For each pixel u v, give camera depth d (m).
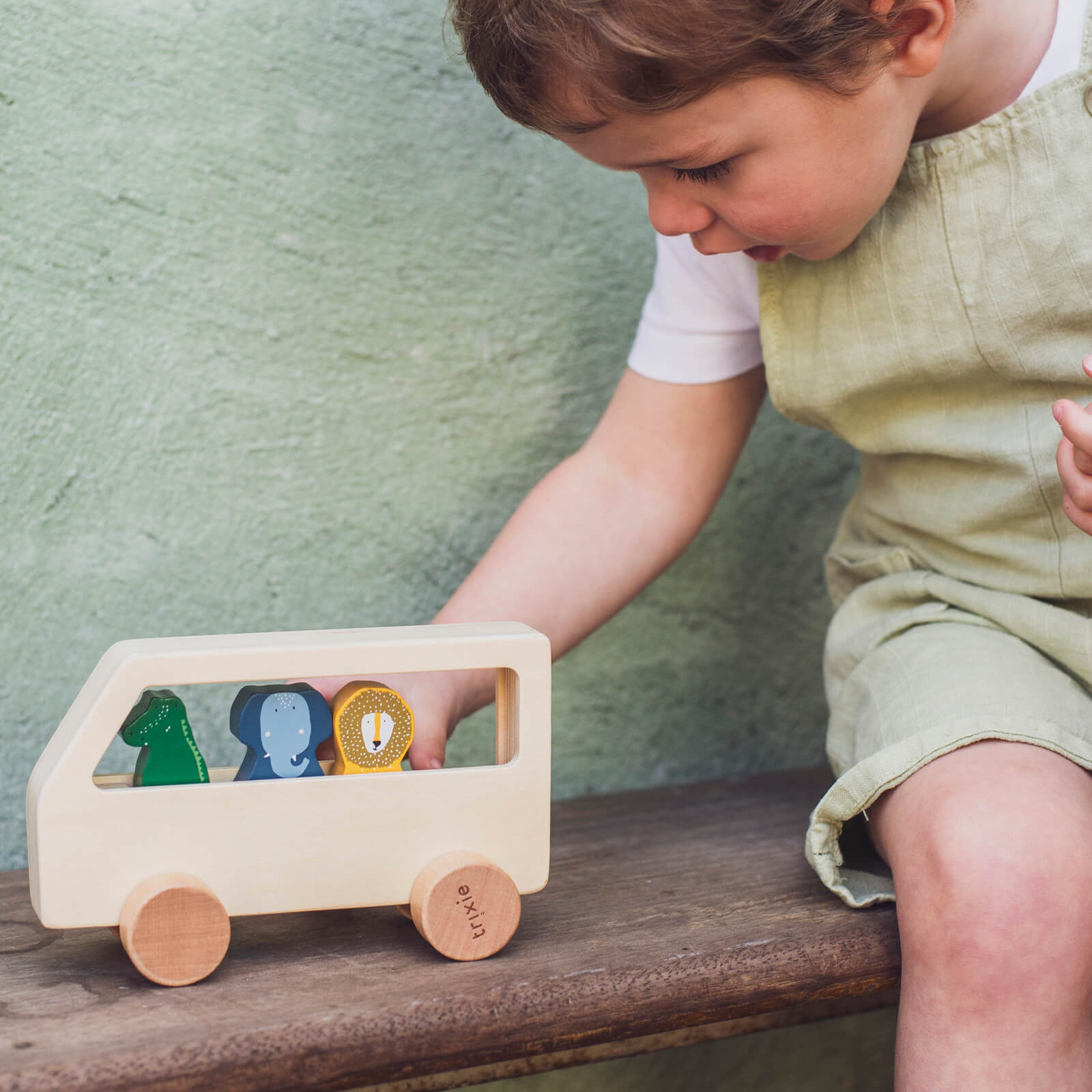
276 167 0.83
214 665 0.56
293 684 0.61
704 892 0.70
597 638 0.98
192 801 0.56
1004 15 0.73
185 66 0.80
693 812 0.90
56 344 0.78
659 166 0.64
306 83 0.84
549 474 0.88
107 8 0.77
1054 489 0.78
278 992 0.54
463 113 0.90
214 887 0.56
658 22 0.56
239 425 0.84
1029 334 0.76
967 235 0.75
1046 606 0.78
